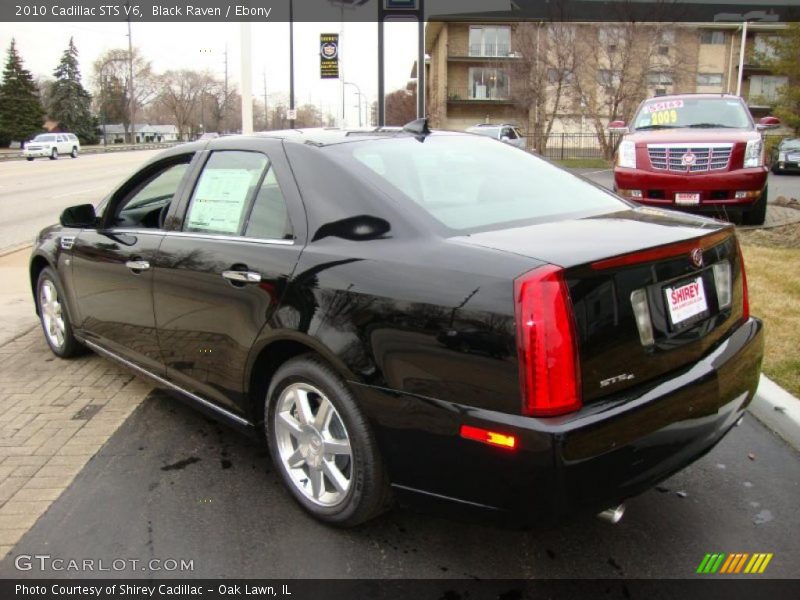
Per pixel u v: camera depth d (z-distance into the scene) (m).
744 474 3.45
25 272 8.48
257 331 3.09
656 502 3.21
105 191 20.45
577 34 34.22
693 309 2.78
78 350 5.19
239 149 3.56
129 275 3.98
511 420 2.28
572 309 2.30
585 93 34.81
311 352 2.96
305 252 2.95
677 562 2.78
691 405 2.59
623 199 3.60
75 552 2.86
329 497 2.98
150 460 3.64
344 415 2.78
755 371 3.07
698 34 38.91
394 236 2.74
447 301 2.43
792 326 5.22
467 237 2.68
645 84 33.69
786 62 33.88
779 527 3.00
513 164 3.61
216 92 99.56
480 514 2.45
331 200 2.99
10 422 4.12
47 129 78.88
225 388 3.40
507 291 2.31
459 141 3.73
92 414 4.23
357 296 2.68
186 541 2.93
